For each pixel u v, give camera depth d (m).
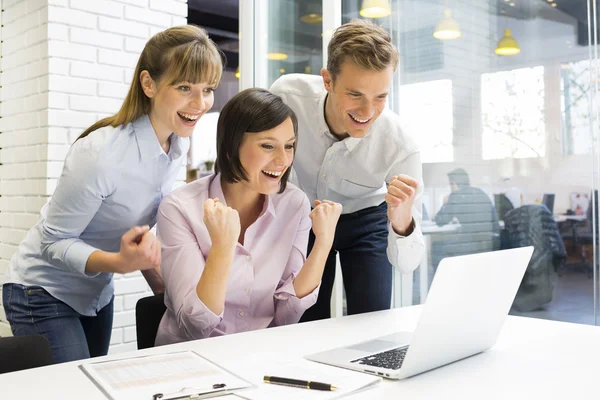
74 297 1.98
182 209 1.60
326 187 2.10
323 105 1.97
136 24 3.37
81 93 3.20
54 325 1.94
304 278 1.64
